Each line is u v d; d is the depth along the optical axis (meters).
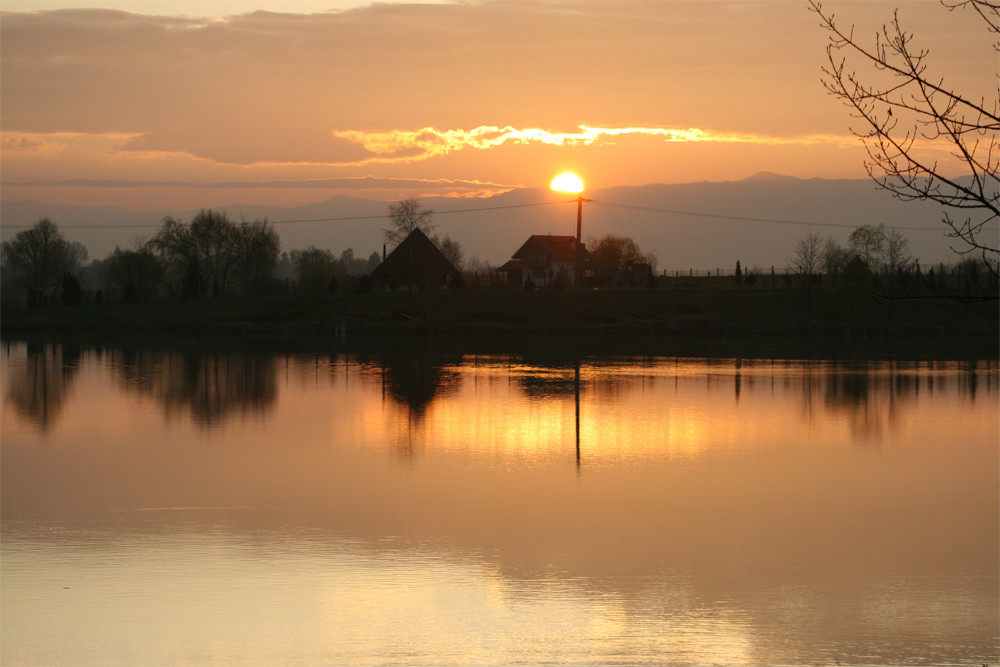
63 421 32.09
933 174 9.17
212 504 20.75
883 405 37.00
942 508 20.86
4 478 23.25
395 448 27.39
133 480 23.05
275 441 28.41
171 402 36.91
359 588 15.54
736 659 13.05
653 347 66.12
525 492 22.05
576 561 16.95
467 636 13.71
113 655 13.00
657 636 13.73
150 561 16.80
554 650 13.29
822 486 22.97
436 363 54.12
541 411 34.91
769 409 35.75
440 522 19.41
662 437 29.53
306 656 13.03
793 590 15.61
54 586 15.55
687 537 18.52
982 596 15.37
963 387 42.88
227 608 14.64
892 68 9.26
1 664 12.72
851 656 13.17
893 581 16.06
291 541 18.00
